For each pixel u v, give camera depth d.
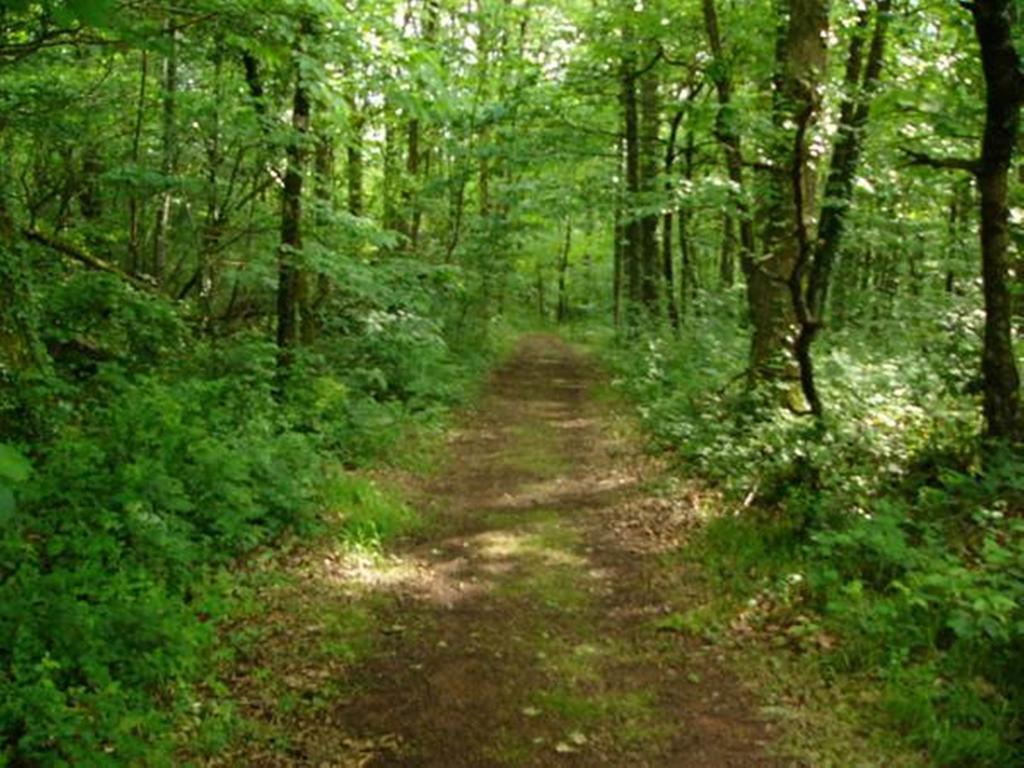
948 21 10.54
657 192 13.27
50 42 5.83
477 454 11.72
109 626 4.79
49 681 4.13
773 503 8.23
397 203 19.66
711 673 5.50
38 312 9.66
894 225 14.17
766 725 4.82
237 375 10.65
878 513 6.93
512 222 20.86
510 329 31.23
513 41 21.00
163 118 12.77
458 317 20.88
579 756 4.57
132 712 4.38
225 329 13.99
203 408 8.89
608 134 18.00
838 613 5.80
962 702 4.68
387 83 10.02
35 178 13.78
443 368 15.32
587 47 17.17
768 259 10.02
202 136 12.45
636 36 16.09
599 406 15.32
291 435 8.88
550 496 9.73
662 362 15.34
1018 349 9.55
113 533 5.90
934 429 8.40
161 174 11.91
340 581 6.83
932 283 15.51
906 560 6.07
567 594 6.90
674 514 8.60
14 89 10.29
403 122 17.25
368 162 18.67
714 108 11.66
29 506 5.70
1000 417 7.69
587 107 18.83
